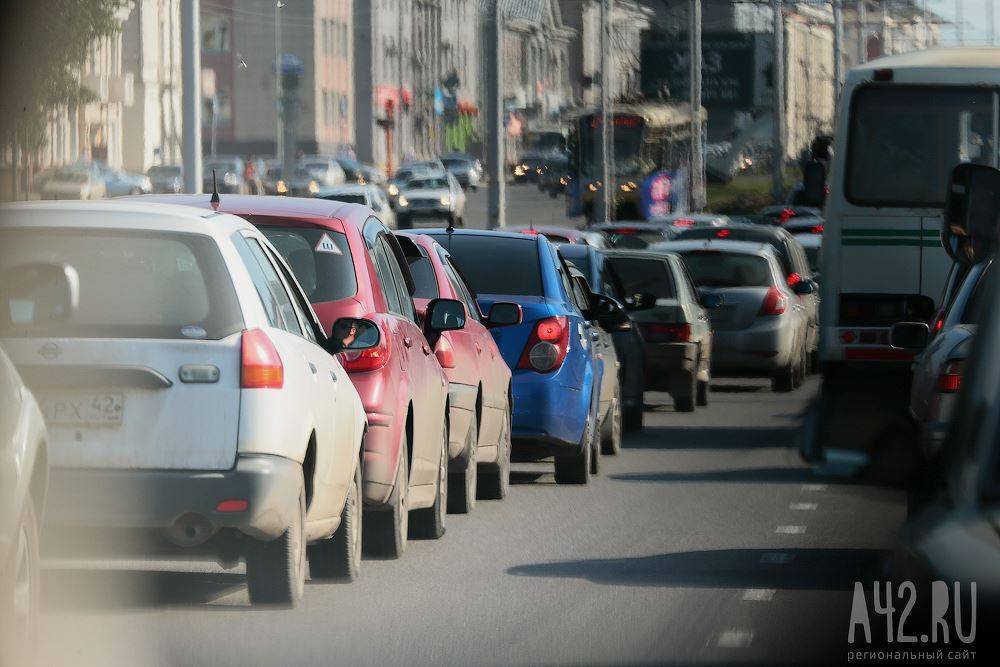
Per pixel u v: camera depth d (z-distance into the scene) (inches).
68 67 3651.6
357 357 885.8
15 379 591.2
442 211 6943.9
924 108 1672.0
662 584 864.3
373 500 892.6
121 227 735.1
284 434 717.9
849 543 1013.8
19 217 733.9
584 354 1293.1
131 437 706.8
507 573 893.8
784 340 2212.1
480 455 1165.1
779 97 7027.6
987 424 387.2
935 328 1206.9
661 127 5698.8
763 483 1323.8
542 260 1299.2
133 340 711.7
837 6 6815.9
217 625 729.0
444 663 672.4
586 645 710.5
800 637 729.6
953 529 371.6
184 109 2910.9
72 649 678.5
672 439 1690.5
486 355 1159.0
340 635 718.5
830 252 1689.2
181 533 709.3
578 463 1306.6
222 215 767.7
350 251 911.7
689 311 1984.5
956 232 1248.2
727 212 7234.3
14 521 560.7
